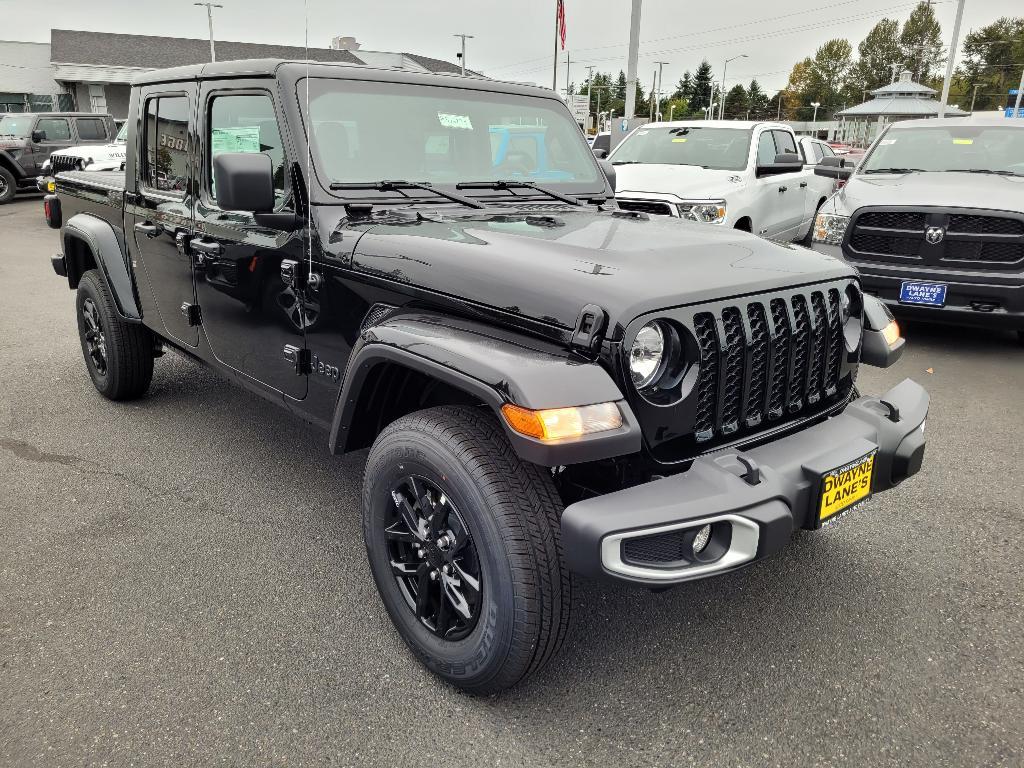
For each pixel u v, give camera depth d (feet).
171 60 130.21
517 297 6.89
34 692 7.43
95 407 15.35
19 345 20.01
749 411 7.46
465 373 6.54
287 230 9.30
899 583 9.49
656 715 7.27
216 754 6.70
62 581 9.35
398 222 8.84
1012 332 22.33
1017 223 17.87
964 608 8.98
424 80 10.35
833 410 8.41
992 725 7.13
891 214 19.25
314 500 11.56
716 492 6.31
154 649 8.10
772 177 27.22
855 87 347.97
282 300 9.70
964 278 18.35
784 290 7.61
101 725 7.01
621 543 6.05
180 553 10.04
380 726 7.07
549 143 11.48
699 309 6.79
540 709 7.32
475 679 7.12
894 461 7.88
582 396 6.10
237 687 7.55
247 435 13.98
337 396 9.20
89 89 121.60
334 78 9.59
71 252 15.78
